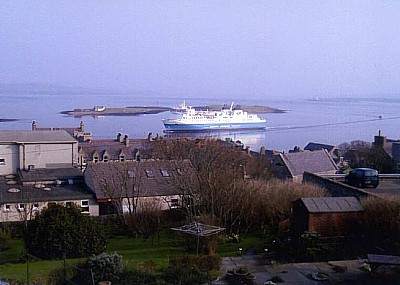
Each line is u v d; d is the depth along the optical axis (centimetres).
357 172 2989
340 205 2205
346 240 2123
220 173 3003
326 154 5153
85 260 1839
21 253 2253
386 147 5775
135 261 1862
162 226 2877
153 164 3775
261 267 1880
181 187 3134
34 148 4294
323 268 1845
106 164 3678
